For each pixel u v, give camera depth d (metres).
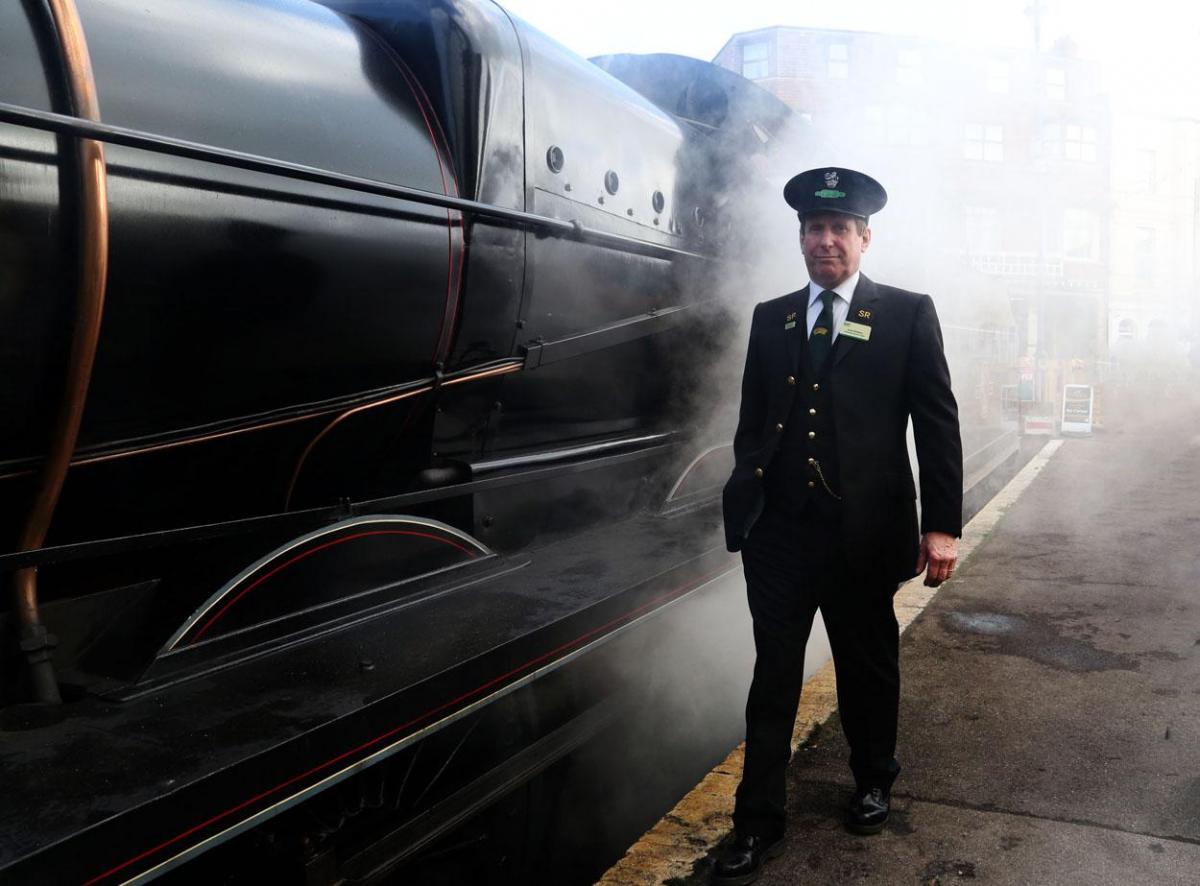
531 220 2.39
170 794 1.26
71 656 1.77
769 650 2.15
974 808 2.43
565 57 2.80
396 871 1.88
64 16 1.46
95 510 1.80
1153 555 5.24
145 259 1.59
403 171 2.10
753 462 2.23
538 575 2.55
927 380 2.12
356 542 2.12
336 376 2.07
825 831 2.33
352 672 1.76
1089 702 3.10
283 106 1.88
